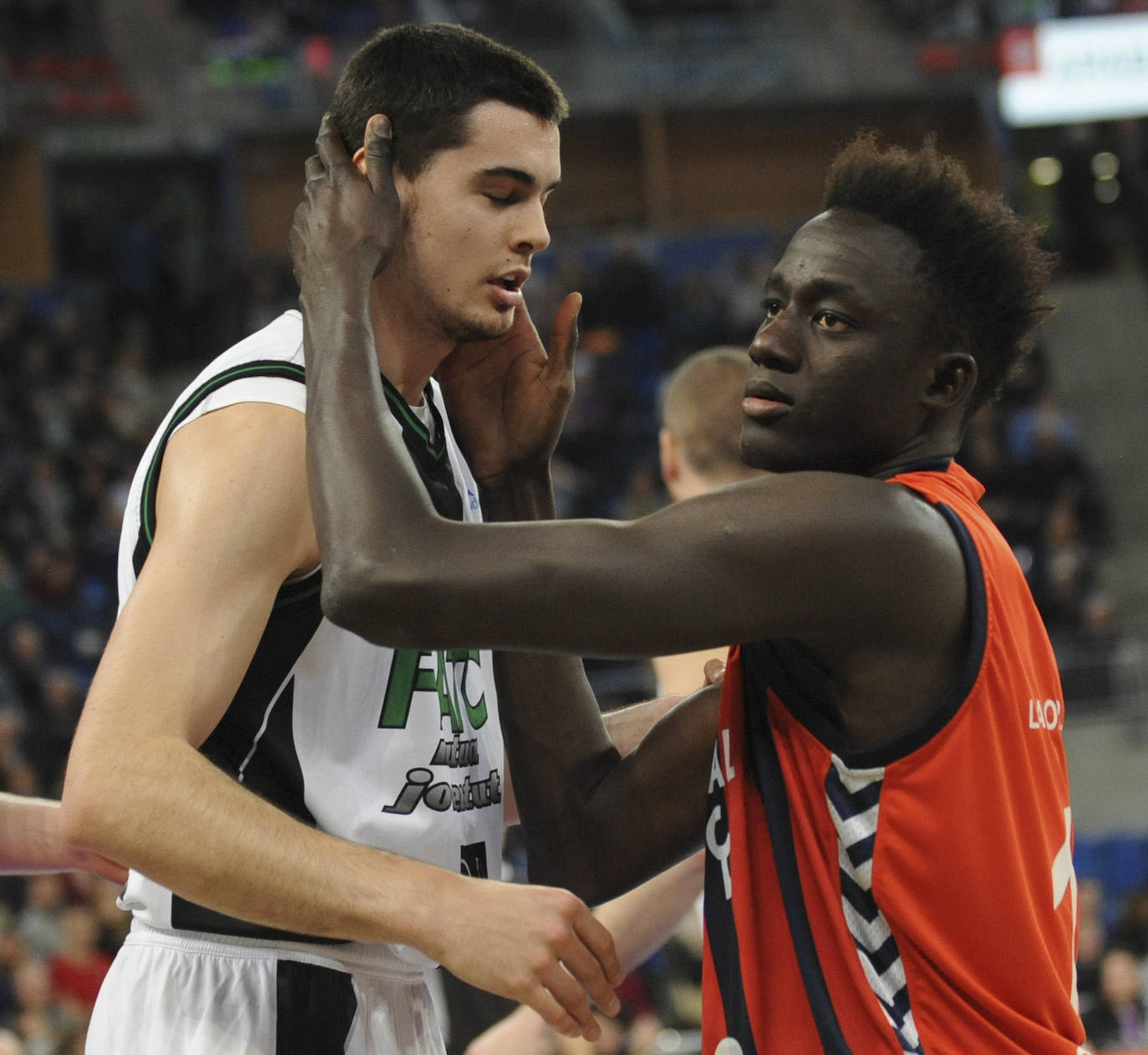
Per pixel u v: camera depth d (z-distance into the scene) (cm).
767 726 556
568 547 496
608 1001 563
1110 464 4875
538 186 624
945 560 514
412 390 649
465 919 548
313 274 569
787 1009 529
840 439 541
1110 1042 2173
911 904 513
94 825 543
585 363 4775
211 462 577
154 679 554
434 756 632
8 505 3834
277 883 548
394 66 614
